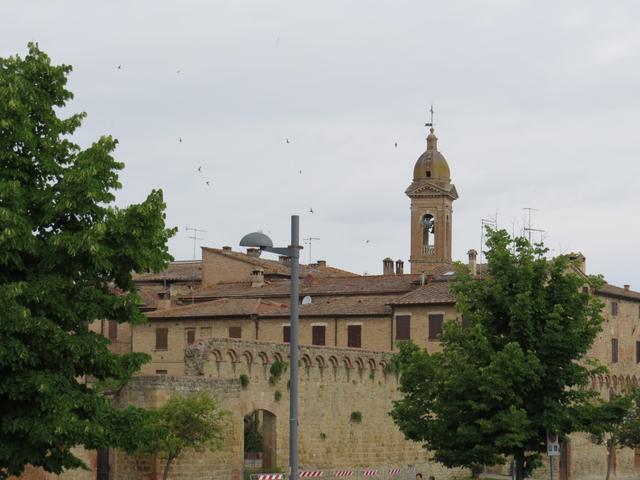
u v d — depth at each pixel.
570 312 64.19
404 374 69.00
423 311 118.69
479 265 136.12
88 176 47.44
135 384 82.06
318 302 127.50
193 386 84.56
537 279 64.81
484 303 65.56
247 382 90.44
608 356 134.50
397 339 119.19
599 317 64.56
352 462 100.75
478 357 64.19
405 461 106.56
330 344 122.19
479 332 63.88
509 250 65.81
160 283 154.25
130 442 48.75
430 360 68.38
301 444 95.75
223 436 83.56
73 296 47.34
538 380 62.59
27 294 45.69
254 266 144.38
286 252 45.91
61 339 46.12
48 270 46.88
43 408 45.91
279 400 93.75
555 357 63.47
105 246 47.47
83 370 49.03
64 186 47.38
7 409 46.84
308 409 96.75
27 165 47.75
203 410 78.81
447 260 186.12
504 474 114.06
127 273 49.28
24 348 44.88
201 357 88.00
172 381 82.62
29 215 47.62
